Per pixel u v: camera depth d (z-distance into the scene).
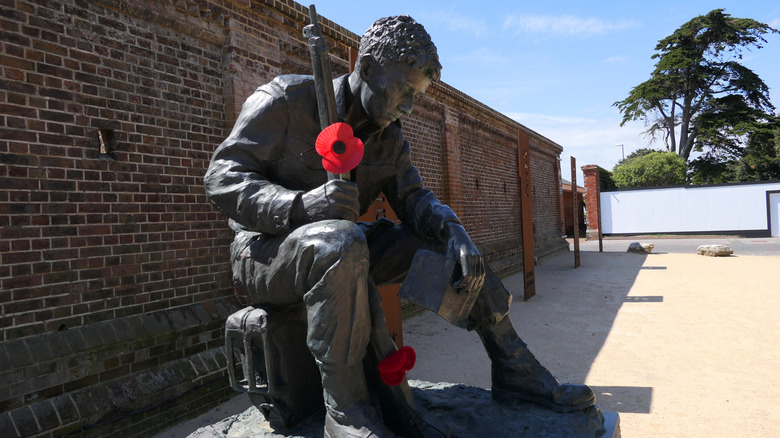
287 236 1.58
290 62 5.49
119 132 3.83
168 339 3.96
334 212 1.52
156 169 4.09
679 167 34.34
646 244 16.11
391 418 1.68
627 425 3.30
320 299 1.47
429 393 2.24
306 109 1.75
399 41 1.69
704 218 26.11
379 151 2.04
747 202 25.19
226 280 4.63
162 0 4.11
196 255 4.36
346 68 6.35
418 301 1.70
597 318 6.69
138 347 3.74
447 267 1.71
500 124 11.95
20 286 3.17
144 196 3.98
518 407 2.01
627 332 5.86
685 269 11.48
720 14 39.72
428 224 1.94
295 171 1.79
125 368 3.65
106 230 3.69
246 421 1.99
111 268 3.70
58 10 3.47
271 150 1.72
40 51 3.35
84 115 3.60
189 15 4.36
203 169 4.48
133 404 3.53
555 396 1.96
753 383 4.02
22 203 3.21
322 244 1.47
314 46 1.59
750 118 38.66
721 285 8.93
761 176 37.53
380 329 1.70
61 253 3.40
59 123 3.44
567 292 8.89
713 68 40.31
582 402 1.95
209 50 4.62
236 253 1.81
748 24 38.97
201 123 4.49
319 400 1.99
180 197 4.26
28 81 3.28
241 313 1.83
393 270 2.07
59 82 3.45
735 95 40.28
